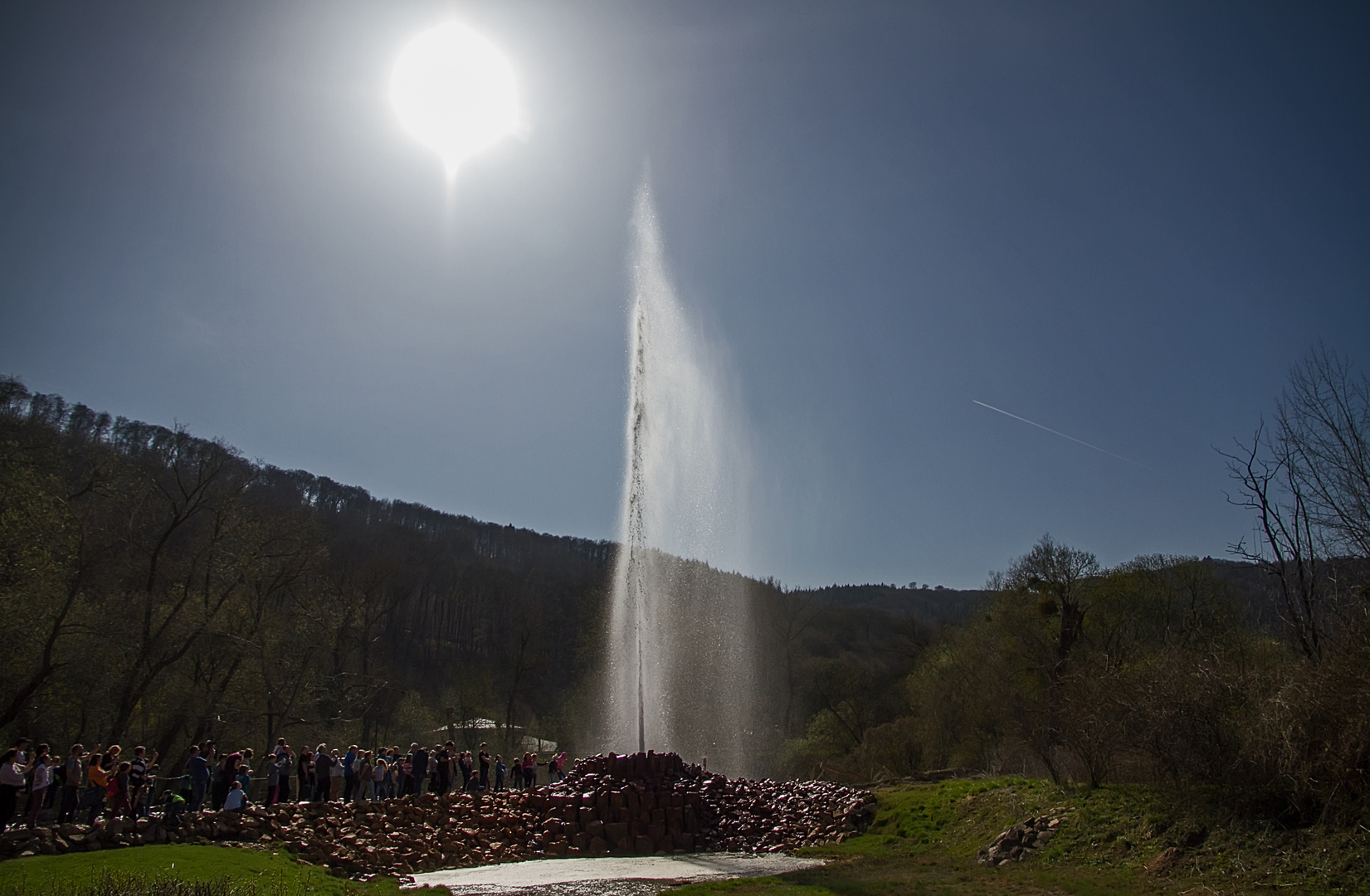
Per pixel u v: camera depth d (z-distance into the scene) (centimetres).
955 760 4225
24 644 2888
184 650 3441
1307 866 1271
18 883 1339
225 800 2133
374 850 1897
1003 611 4481
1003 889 1463
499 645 8550
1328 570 2055
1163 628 3966
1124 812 1723
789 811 2434
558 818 2239
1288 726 1409
